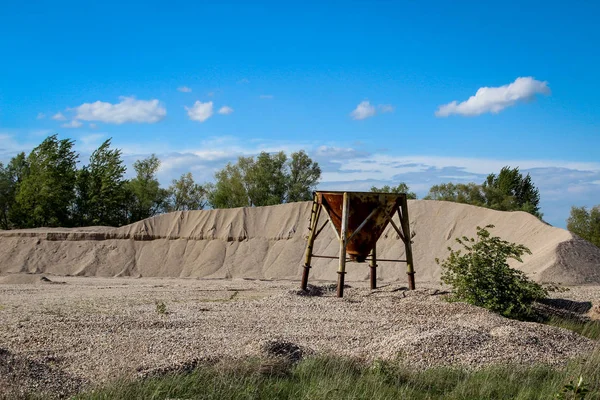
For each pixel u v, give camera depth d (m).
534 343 12.05
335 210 21.56
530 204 60.50
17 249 45.28
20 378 8.74
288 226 43.75
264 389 8.94
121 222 63.84
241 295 22.27
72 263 43.97
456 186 61.81
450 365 10.74
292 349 11.05
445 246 37.66
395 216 40.53
